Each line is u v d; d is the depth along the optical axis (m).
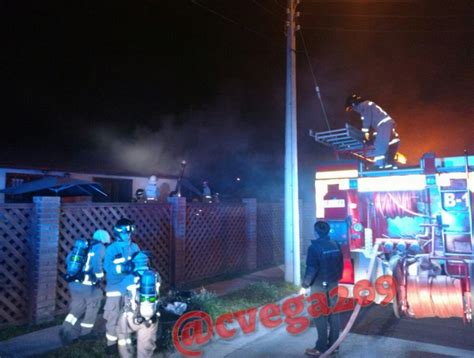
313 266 5.14
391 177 6.32
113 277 4.65
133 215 7.40
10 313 5.75
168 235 8.19
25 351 4.81
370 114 7.47
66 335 5.04
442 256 5.77
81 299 5.11
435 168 5.96
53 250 5.93
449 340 5.52
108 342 4.76
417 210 6.37
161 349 4.91
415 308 5.80
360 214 6.75
